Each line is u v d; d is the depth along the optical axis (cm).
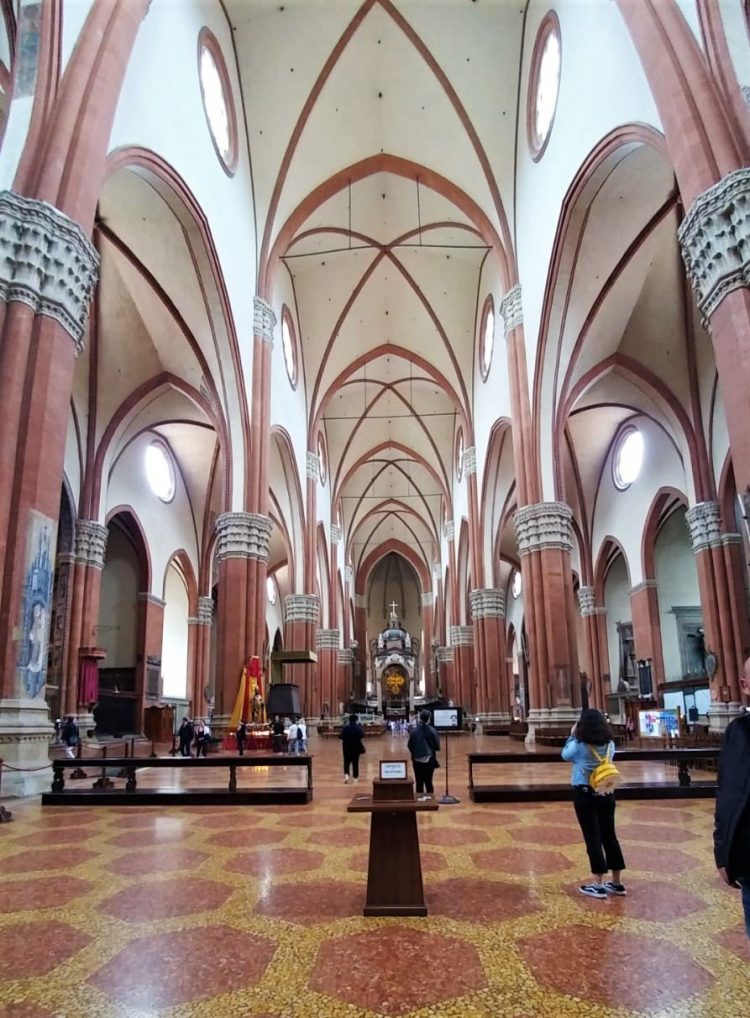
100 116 969
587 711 500
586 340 1872
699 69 877
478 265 2541
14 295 845
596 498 2827
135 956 370
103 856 597
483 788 915
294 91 1845
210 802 894
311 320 2734
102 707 2353
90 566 1972
